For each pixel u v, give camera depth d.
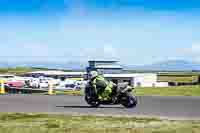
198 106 22.59
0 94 35.88
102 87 21.98
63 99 28.47
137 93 39.75
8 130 11.95
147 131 11.79
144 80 118.38
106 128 12.41
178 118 15.98
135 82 117.06
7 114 16.81
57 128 12.41
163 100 27.77
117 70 145.25
